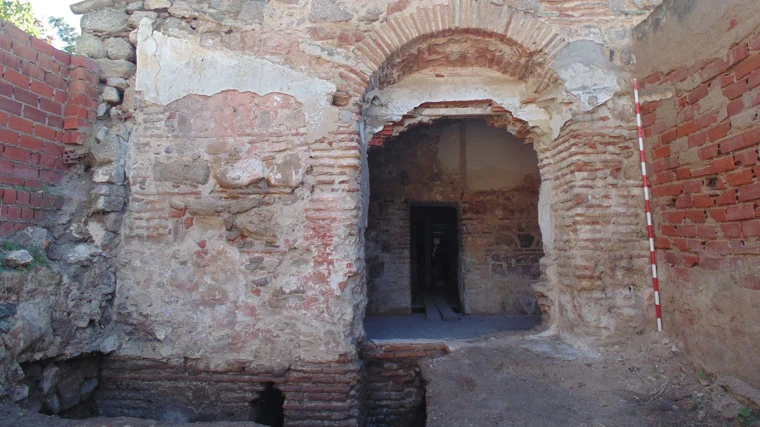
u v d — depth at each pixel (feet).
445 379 11.96
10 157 11.53
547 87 14.48
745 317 9.61
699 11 10.77
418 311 26.12
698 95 10.91
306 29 13.69
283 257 13.20
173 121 13.74
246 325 13.16
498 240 24.70
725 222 10.12
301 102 13.46
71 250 12.58
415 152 25.20
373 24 13.66
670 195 12.13
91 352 12.65
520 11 13.67
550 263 14.99
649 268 13.05
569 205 13.67
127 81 14.05
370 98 14.99
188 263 13.41
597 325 12.94
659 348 12.17
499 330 19.51
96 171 13.30
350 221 13.16
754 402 9.19
